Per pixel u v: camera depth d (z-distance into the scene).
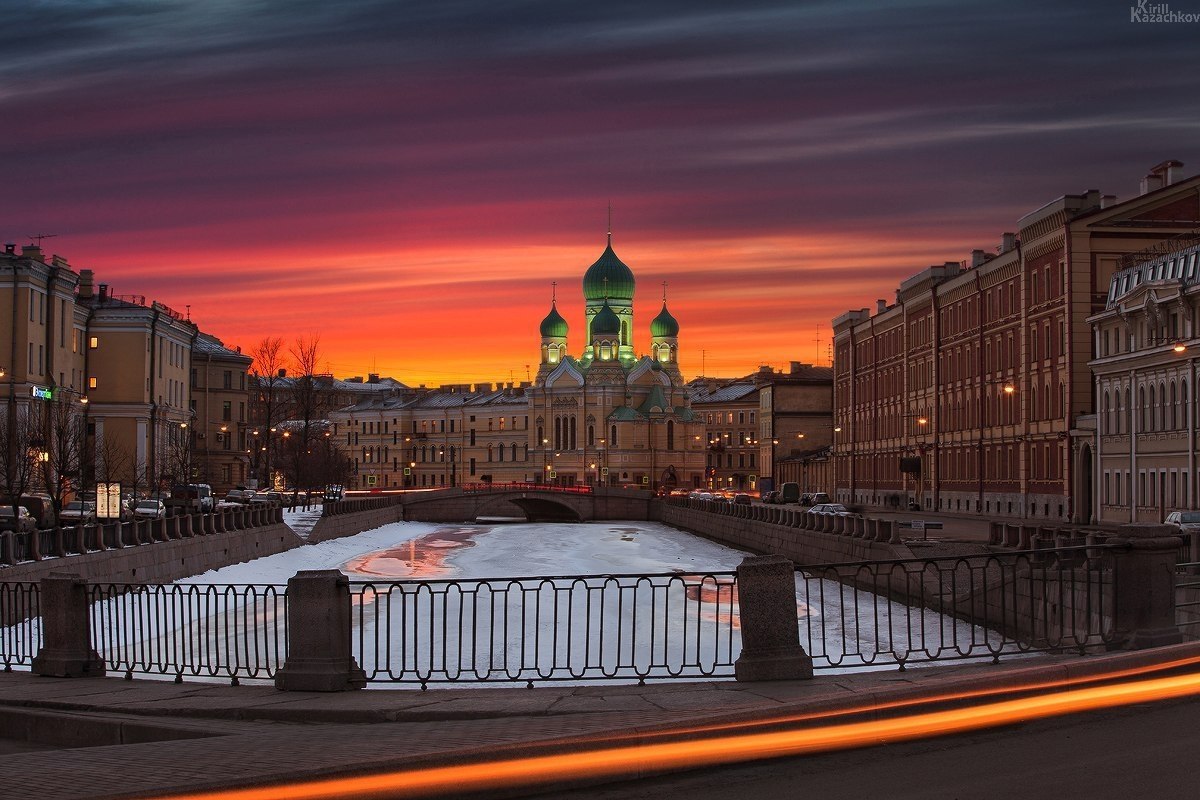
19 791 13.60
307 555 86.94
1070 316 83.50
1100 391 79.50
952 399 109.38
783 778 13.98
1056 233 85.50
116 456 99.00
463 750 14.18
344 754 14.82
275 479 150.62
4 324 91.12
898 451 126.00
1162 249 79.19
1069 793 12.85
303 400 127.06
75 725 18.84
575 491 158.25
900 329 125.75
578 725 15.93
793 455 172.62
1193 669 18.61
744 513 96.25
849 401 146.38
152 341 113.31
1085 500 83.06
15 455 76.12
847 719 15.84
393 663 32.41
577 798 13.65
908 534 70.94
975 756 14.44
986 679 16.98
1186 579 31.53
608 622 43.41
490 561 88.44
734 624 42.78
